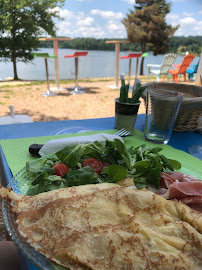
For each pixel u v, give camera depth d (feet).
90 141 3.39
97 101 19.56
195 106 4.36
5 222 1.77
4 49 33.55
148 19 52.80
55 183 2.35
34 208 1.89
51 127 4.88
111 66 57.16
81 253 1.51
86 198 1.96
